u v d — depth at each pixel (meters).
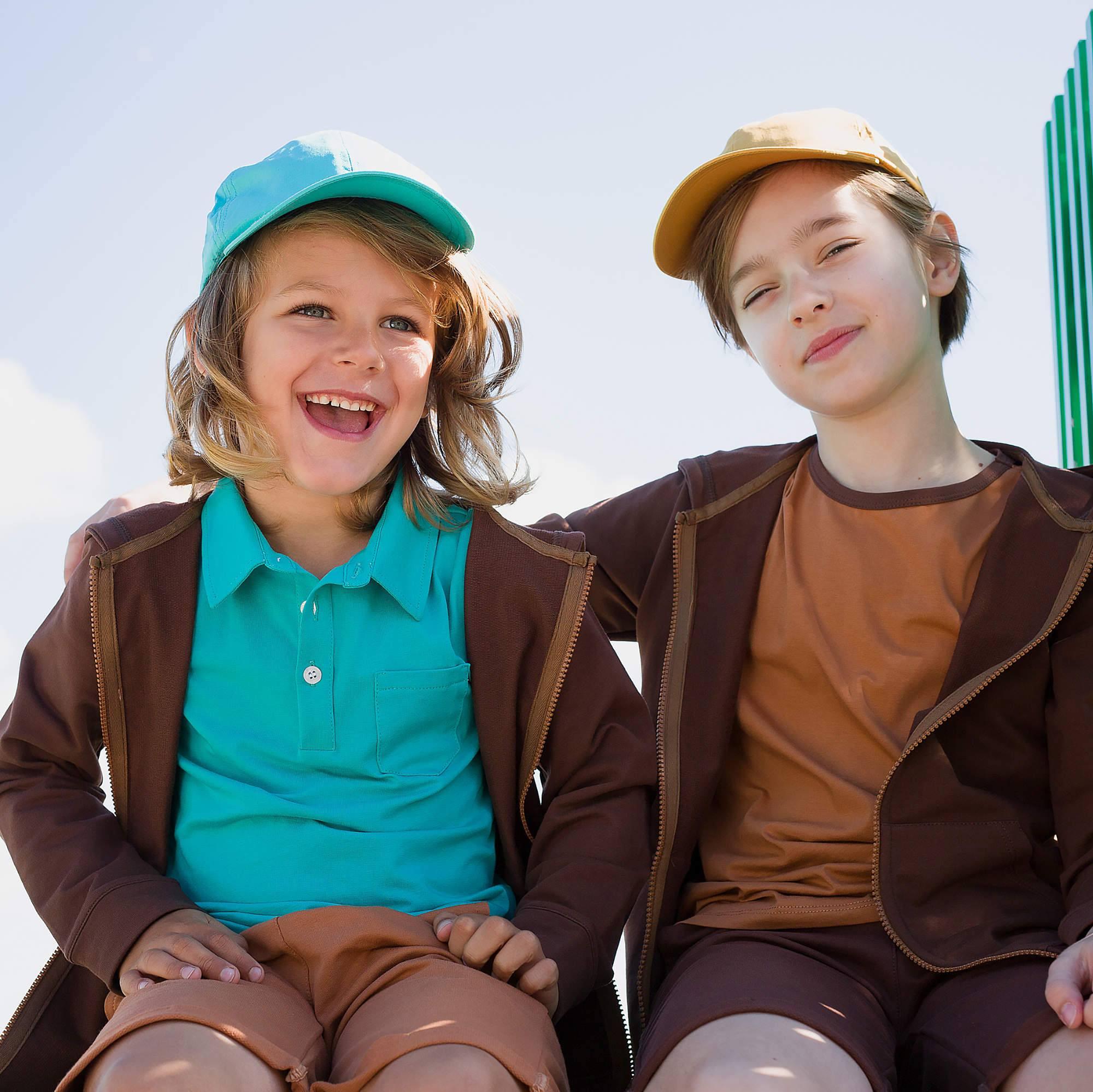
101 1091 1.32
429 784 1.80
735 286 2.11
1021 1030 1.49
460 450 2.07
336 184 1.87
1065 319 3.34
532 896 1.78
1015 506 1.96
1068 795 1.84
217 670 1.81
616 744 1.90
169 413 2.04
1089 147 3.15
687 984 1.68
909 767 1.83
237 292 1.89
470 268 2.06
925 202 2.12
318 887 1.70
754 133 2.06
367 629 1.84
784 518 2.08
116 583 1.80
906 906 1.78
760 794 1.97
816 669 1.97
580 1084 1.84
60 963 1.78
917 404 2.05
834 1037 1.49
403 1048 1.39
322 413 1.91
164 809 1.78
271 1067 1.40
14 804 1.80
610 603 2.20
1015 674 1.90
